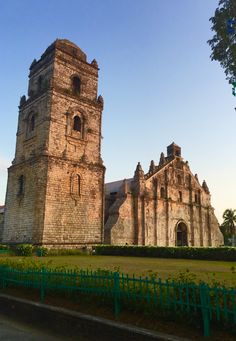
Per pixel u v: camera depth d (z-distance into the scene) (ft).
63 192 119.44
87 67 143.64
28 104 136.56
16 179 128.06
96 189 131.95
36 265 43.68
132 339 24.20
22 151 131.03
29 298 36.06
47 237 110.93
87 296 31.01
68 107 130.00
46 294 35.55
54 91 126.41
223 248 110.22
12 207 124.88
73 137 128.57
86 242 123.13
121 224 155.12
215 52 34.86
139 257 123.44
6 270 42.01
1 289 41.39
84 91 139.44
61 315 29.89
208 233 204.03
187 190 198.39
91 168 131.75
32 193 116.16
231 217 277.85
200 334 22.45
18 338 27.84
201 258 114.73
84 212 124.98
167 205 179.01
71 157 125.90
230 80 33.94
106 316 27.86
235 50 33.32
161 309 25.20
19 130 137.80
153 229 167.94
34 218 111.14
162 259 112.37
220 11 34.12
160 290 25.49
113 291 28.53
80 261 90.07
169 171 188.75
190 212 195.52
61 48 134.21
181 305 24.11
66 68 134.41
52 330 30.12
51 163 118.11
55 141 122.01
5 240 122.83
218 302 22.17
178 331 23.34
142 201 166.20
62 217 117.08
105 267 72.18
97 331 26.63
